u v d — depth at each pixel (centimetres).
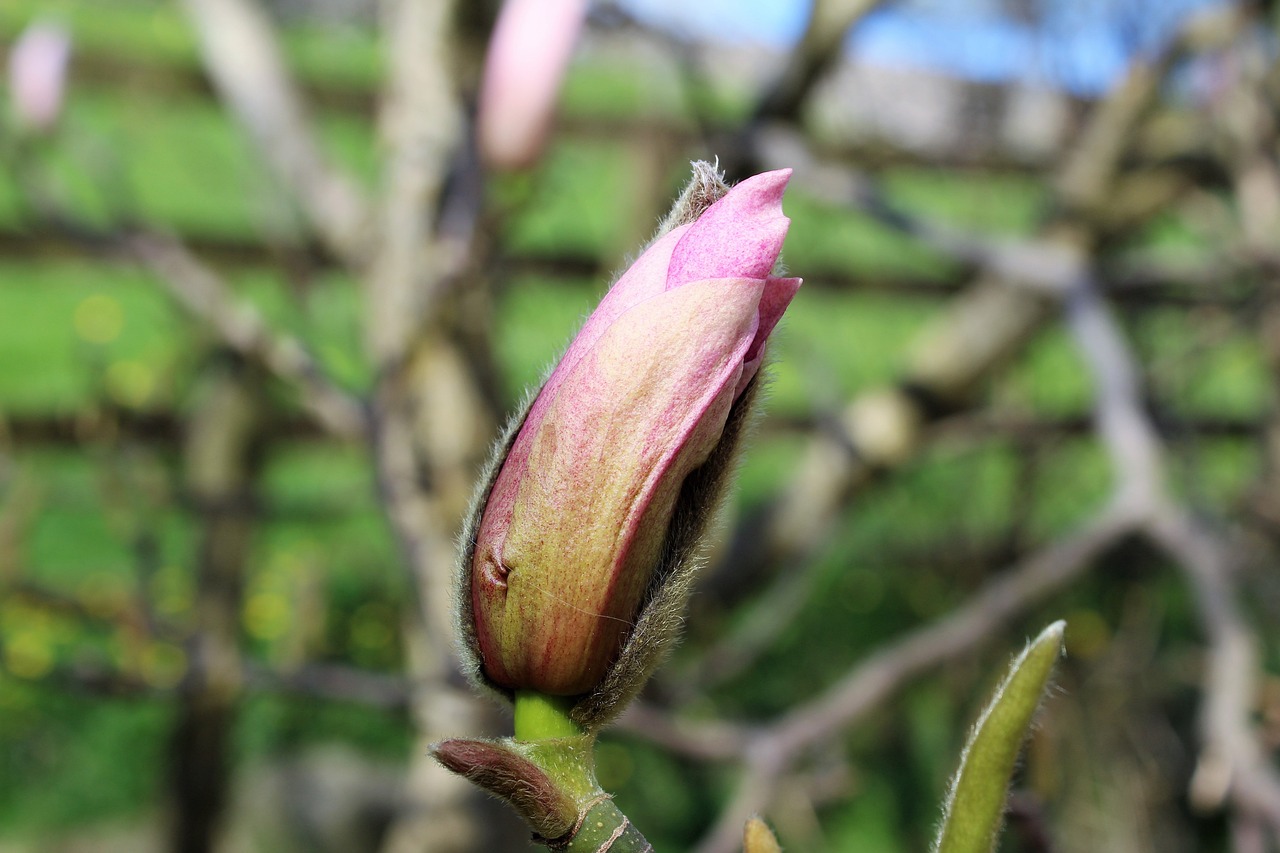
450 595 32
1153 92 92
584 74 107
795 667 137
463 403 69
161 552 96
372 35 109
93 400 89
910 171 119
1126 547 112
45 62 73
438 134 62
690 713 90
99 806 126
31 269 114
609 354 31
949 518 135
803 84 73
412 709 64
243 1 79
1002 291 98
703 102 80
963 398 101
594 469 31
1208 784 50
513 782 31
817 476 100
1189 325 121
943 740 118
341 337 86
